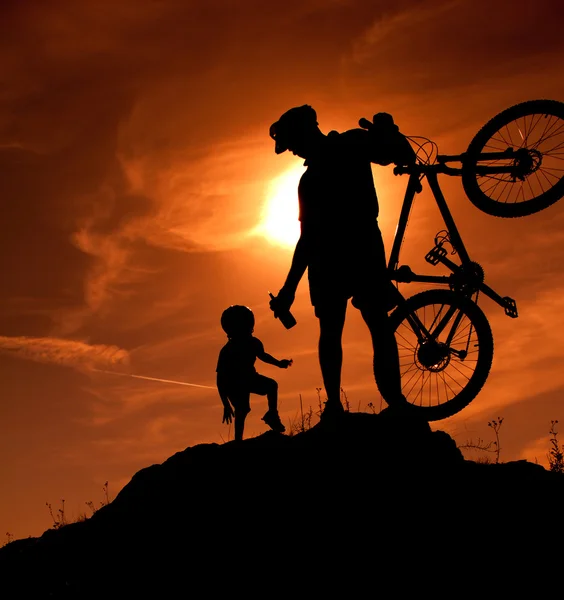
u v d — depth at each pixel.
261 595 5.12
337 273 6.02
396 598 4.99
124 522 6.05
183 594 5.26
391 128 6.23
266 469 5.97
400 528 5.41
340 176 6.07
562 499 5.68
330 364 6.10
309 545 5.37
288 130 6.21
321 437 6.05
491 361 6.10
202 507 5.84
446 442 6.11
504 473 5.96
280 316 6.15
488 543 5.30
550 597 4.91
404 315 6.31
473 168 6.25
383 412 6.19
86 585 5.61
